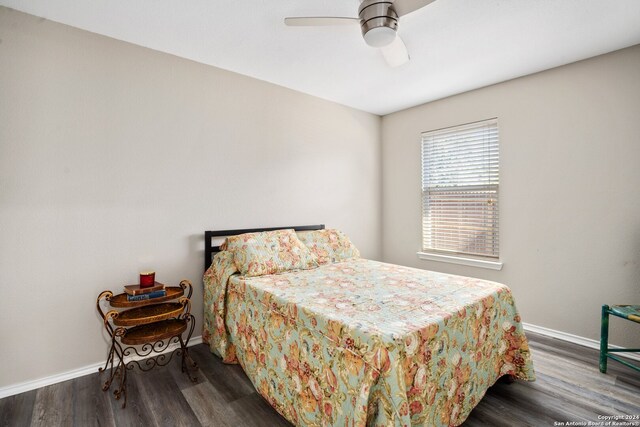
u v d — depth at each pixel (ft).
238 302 7.27
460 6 6.16
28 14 6.41
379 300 5.87
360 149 12.92
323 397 4.83
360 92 10.97
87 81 7.05
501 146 10.03
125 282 7.57
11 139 6.23
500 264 10.02
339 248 10.16
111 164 7.37
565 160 8.77
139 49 7.73
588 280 8.46
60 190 6.76
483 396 5.97
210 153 8.90
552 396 6.19
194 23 6.81
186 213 8.50
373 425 4.18
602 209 8.20
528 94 9.41
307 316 5.30
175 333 6.82
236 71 9.27
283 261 8.39
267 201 10.13
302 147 11.03
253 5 6.17
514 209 9.80
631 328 7.82
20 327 6.36
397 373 4.05
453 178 11.40
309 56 8.32
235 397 6.26
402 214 13.07
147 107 7.85
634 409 5.76
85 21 6.73
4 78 6.18
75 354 6.95
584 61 8.40
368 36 5.84
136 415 5.68
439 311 5.27
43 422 5.48
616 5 6.12
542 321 9.30
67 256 6.85
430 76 9.57
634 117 7.70
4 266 6.20
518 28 6.95
